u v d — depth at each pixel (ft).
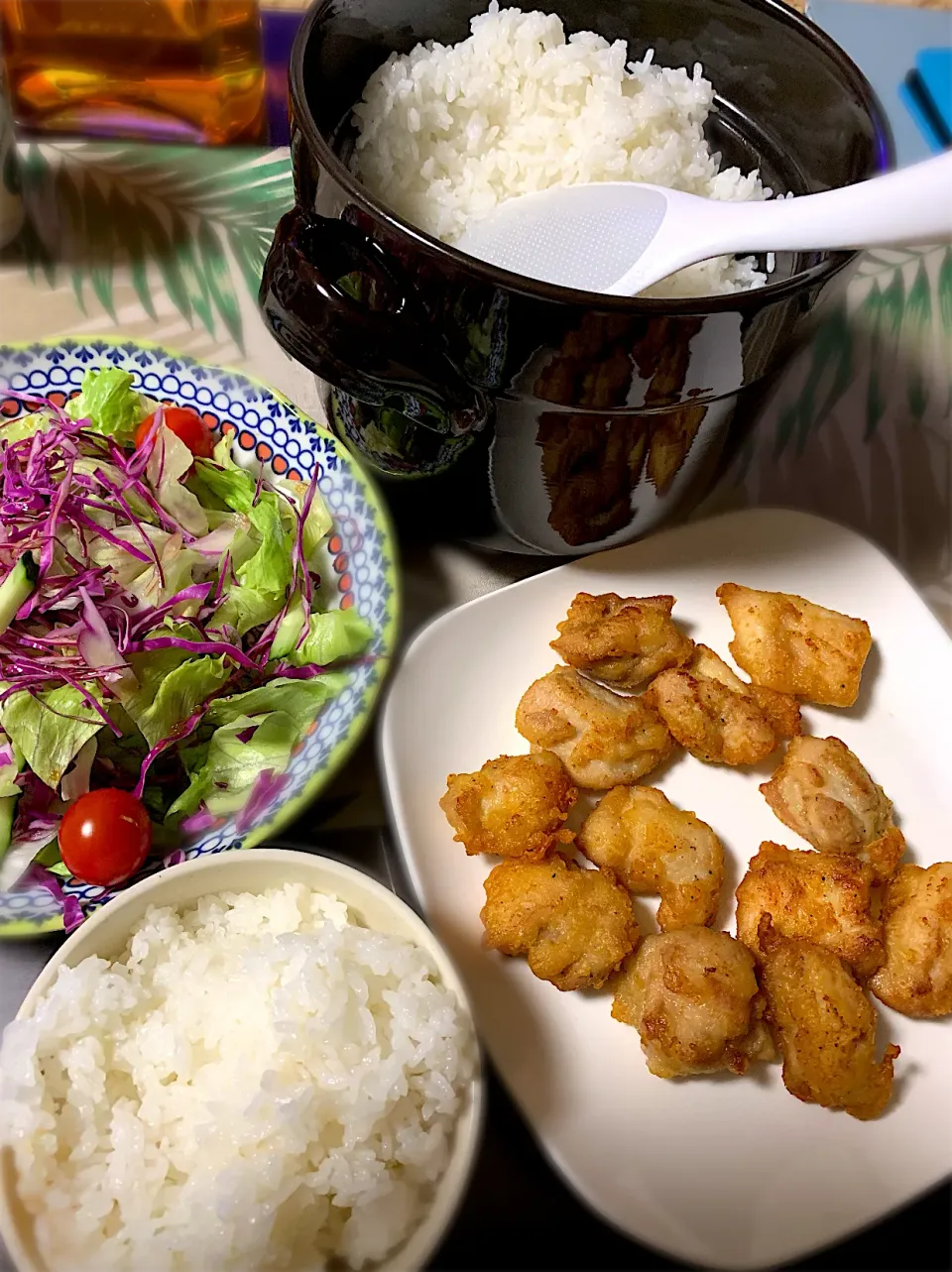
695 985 0.95
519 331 0.85
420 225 1.09
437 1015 0.83
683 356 0.88
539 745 1.12
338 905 0.93
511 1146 0.95
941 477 1.40
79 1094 0.83
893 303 1.56
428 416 0.94
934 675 1.21
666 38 1.21
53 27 1.44
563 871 1.02
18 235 1.47
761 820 1.15
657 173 1.11
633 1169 0.92
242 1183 0.77
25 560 1.13
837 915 1.03
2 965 0.97
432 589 1.26
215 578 1.22
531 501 1.10
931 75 1.78
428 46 1.17
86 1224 0.77
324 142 0.87
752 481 1.38
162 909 0.90
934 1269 0.93
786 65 1.12
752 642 1.18
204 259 1.48
